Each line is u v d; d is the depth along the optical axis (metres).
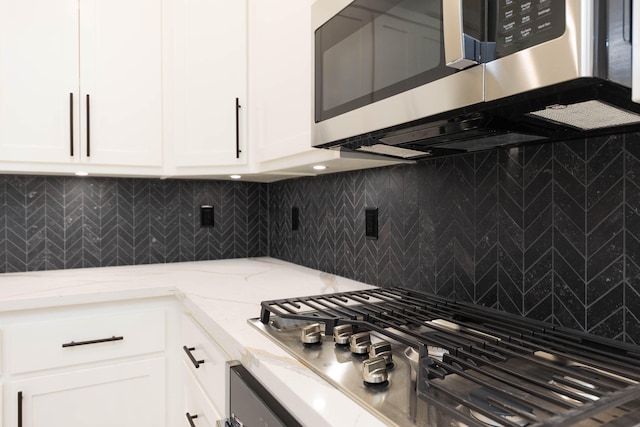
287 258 2.10
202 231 2.13
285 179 2.10
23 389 1.30
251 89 1.65
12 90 1.49
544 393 0.58
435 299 1.14
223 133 1.67
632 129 0.77
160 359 1.50
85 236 1.88
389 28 0.83
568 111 0.66
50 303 1.32
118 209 1.94
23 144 1.50
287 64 1.38
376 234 1.47
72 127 1.57
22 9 1.50
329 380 0.68
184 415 1.46
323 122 1.05
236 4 1.66
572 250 0.88
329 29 1.04
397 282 1.38
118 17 1.64
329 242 1.75
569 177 0.89
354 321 0.88
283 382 0.68
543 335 0.82
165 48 1.72
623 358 0.68
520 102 0.62
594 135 0.83
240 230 2.22
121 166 1.67
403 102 0.79
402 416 0.55
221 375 1.04
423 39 0.74
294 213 2.03
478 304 1.09
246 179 2.12
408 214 1.33
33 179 1.78
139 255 1.98
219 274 1.74
